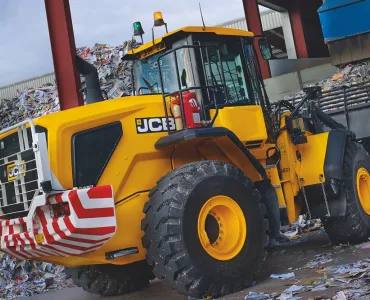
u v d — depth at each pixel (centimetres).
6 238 484
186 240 455
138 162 502
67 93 1195
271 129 595
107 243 475
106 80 1555
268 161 591
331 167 607
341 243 657
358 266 490
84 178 470
